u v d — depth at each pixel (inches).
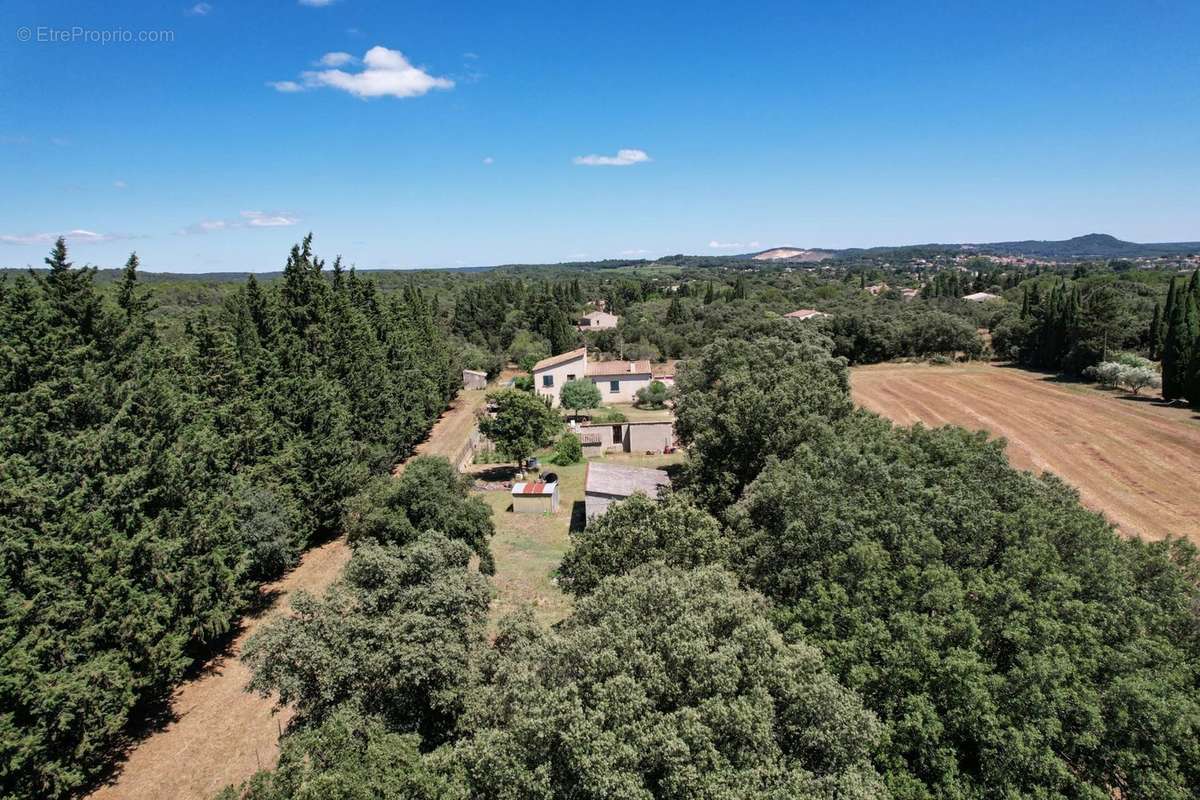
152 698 812.6
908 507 714.2
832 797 452.8
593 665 489.4
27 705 605.3
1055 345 3075.8
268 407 1190.9
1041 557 629.9
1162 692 503.8
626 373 2704.2
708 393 1491.1
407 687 609.3
